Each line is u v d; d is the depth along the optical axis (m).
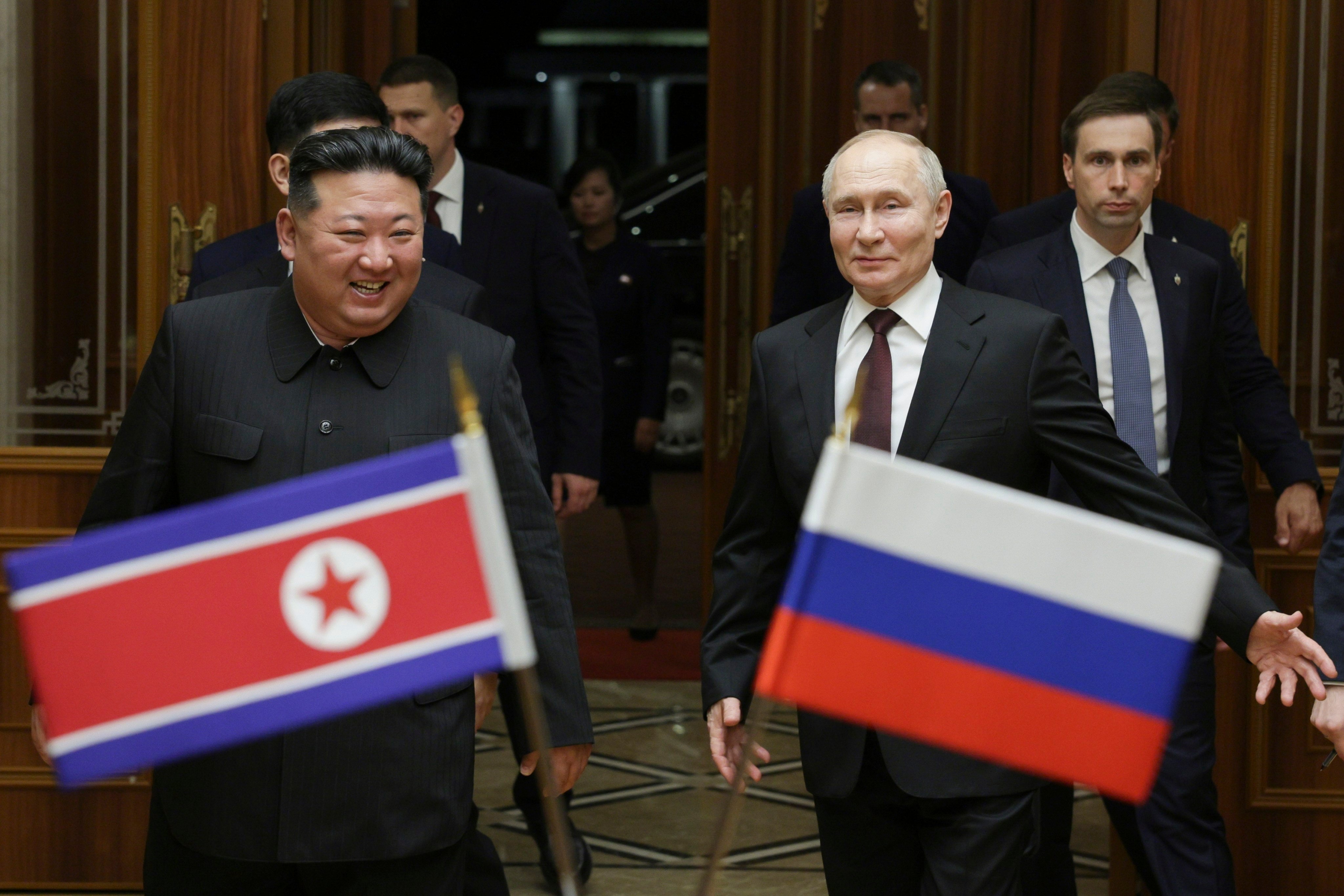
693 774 5.53
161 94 4.39
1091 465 2.70
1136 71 3.92
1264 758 4.29
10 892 4.38
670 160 14.73
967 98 5.64
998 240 4.11
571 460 4.48
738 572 2.90
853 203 2.72
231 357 2.47
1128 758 1.72
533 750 2.55
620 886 4.43
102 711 1.69
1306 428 4.46
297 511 1.72
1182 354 3.61
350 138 2.37
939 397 2.71
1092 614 1.72
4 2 4.44
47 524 4.39
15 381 4.47
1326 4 4.39
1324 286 4.44
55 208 4.46
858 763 2.70
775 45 5.82
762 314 5.93
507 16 15.09
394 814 2.37
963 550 1.72
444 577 1.73
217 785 2.37
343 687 1.71
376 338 2.50
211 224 4.41
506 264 4.46
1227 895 3.61
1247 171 4.34
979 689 1.72
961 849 2.64
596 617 8.25
